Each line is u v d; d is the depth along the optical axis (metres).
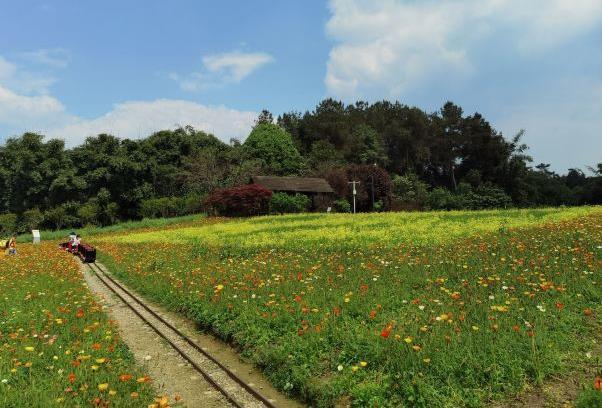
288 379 7.86
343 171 67.56
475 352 6.95
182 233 37.41
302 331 8.91
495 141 87.38
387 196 68.94
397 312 9.55
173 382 8.55
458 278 11.64
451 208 58.12
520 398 6.16
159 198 71.44
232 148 84.19
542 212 30.86
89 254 28.53
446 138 97.88
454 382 6.47
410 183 78.31
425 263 13.89
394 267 13.74
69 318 11.20
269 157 81.06
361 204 67.88
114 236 46.25
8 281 17.83
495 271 11.73
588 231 16.64
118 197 71.56
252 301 11.35
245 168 71.00
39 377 7.34
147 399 7.14
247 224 39.03
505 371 6.59
